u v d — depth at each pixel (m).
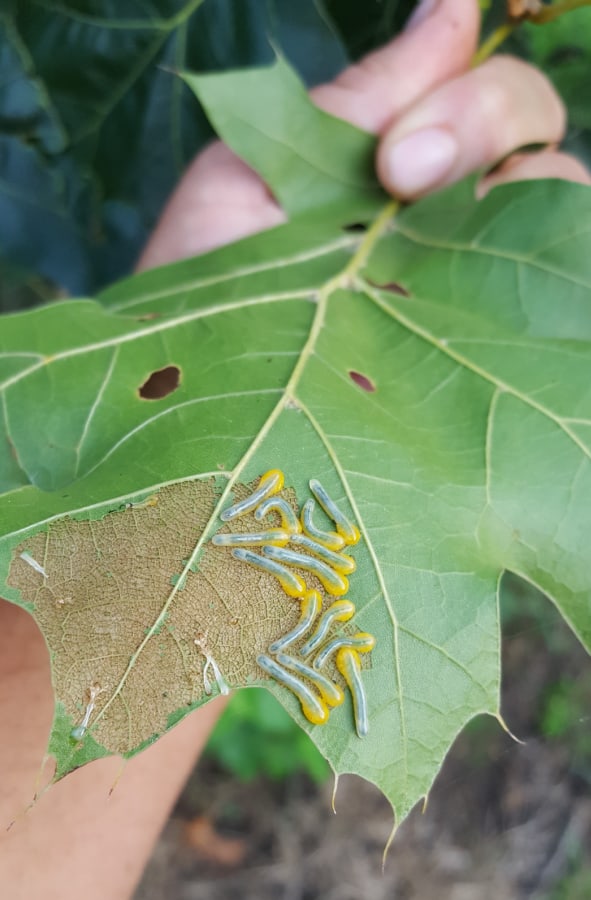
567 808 0.39
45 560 0.10
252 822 0.38
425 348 0.13
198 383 0.12
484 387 0.13
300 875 0.37
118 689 0.10
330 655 0.11
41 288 0.24
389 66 0.19
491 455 0.12
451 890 0.38
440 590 0.11
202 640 0.10
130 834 0.16
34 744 0.15
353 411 0.12
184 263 0.15
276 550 0.11
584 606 0.11
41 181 0.19
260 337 0.13
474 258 0.15
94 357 0.13
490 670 0.11
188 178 0.22
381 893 0.38
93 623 0.10
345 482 0.11
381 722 0.10
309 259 0.15
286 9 0.18
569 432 0.12
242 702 0.29
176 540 0.11
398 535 0.11
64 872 0.15
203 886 0.36
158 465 0.11
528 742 0.39
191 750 0.17
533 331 0.14
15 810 0.15
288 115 0.16
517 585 0.31
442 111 0.18
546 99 0.19
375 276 0.15
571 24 0.19
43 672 0.15
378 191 0.16
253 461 0.11
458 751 0.39
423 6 0.20
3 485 0.12
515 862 0.38
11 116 0.18
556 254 0.14
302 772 0.39
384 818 0.39
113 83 0.18
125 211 0.20
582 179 0.20
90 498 0.11
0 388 0.12
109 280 0.20
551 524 0.12
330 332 0.13
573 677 0.38
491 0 0.21
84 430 0.12
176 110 0.19
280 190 0.16
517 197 0.14
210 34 0.18
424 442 0.12
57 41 0.18
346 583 0.11
